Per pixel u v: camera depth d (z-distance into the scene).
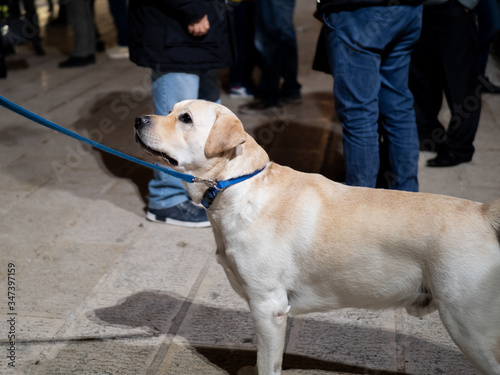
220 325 2.72
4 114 5.85
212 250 3.40
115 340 2.62
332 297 2.15
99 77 7.06
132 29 3.45
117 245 3.47
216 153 2.07
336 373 2.38
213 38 3.38
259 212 2.10
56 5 10.65
